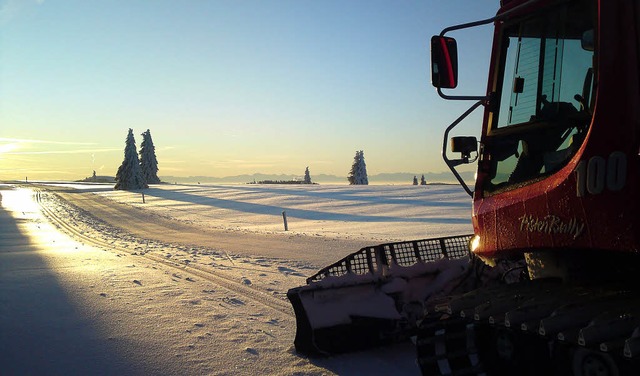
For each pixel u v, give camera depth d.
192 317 6.81
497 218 3.90
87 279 9.60
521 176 3.82
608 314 2.85
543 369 3.28
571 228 3.21
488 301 3.55
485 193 4.20
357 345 5.33
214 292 8.56
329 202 41.66
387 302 5.39
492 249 3.99
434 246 5.86
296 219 30.64
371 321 5.34
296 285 9.24
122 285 9.03
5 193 63.03
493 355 3.65
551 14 3.68
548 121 3.61
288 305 7.62
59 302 7.62
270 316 6.95
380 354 5.26
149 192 64.69
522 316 3.13
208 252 14.91
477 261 5.39
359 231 21.28
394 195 45.78
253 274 10.53
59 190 71.56
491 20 4.06
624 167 2.91
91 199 53.31
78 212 37.31
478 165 4.28
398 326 5.39
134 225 27.61
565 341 2.79
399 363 5.01
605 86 3.04
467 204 34.25
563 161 3.42
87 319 6.66
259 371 4.88
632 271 3.15
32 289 8.61
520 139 3.87
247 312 7.17
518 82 3.96
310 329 5.20
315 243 16.83
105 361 5.11
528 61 3.87
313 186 66.69
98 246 17.00
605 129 3.02
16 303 7.54
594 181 3.05
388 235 19.03
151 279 9.73
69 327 6.29
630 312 2.84
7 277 9.82
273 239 18.70
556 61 3.62
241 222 29.61
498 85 4.17
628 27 2.99
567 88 3.51
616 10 3.05
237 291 8.68
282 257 13.52
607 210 2.98
